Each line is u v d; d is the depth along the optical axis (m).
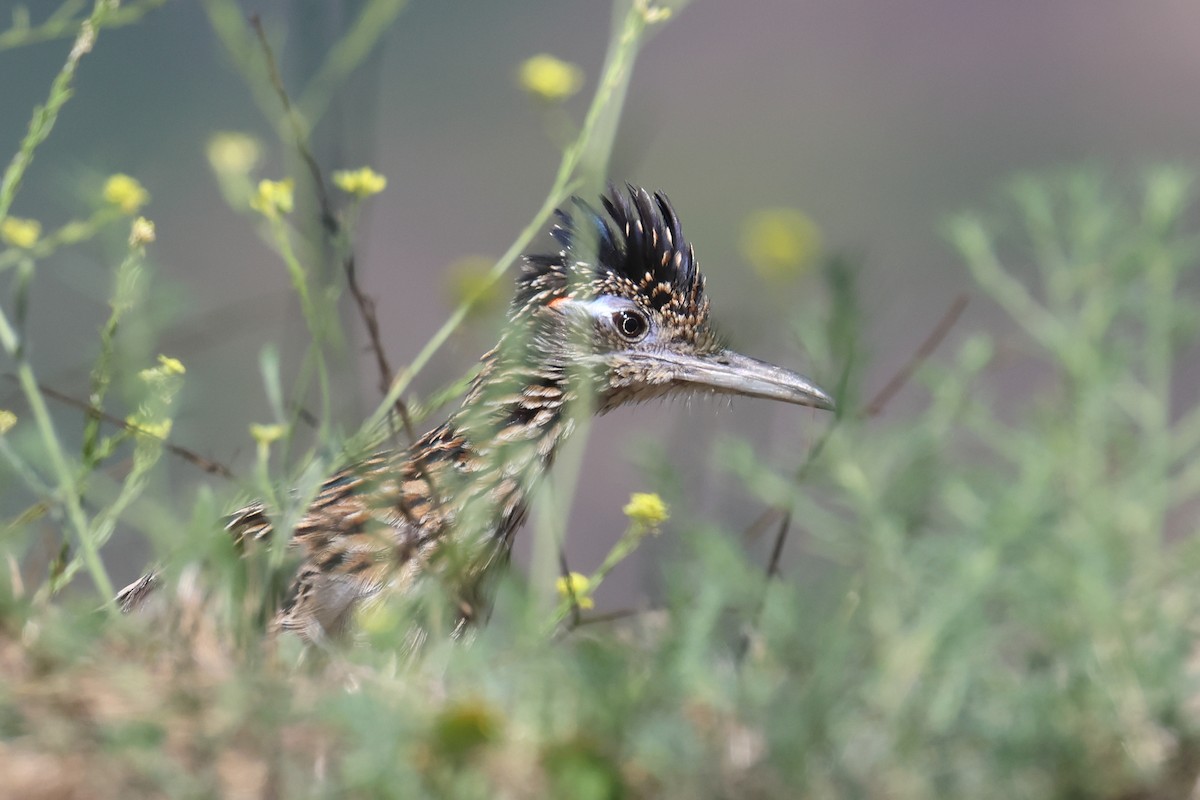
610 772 8.29
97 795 8.16
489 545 11.73
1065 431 11.80
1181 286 14.60
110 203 11.12
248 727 8.48
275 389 10.70
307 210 11.84
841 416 10.77
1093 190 12.92
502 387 12.27
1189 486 12.03
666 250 13.01
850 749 8.75
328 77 11.87
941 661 9.16
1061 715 8.96
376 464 11.49
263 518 11.18
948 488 11.01
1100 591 9.74
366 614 10.36
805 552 11.33
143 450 10.46
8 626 9.23
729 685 9.10
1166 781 8.95
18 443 10.55
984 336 12.87
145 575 11.69
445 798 8.03
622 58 11.51
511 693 8.98
